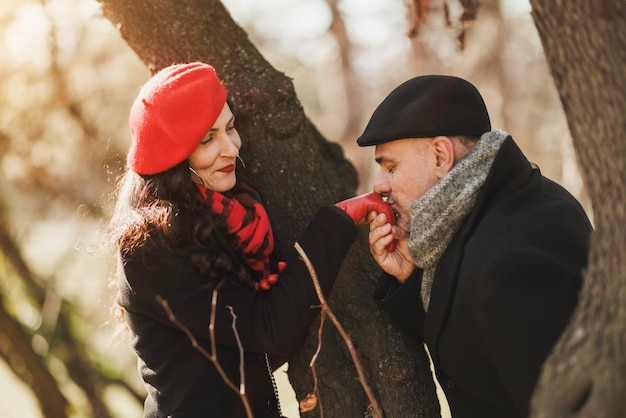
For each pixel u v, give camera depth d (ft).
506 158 8.13
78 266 24.89
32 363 24.00
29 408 34.96
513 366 7.37
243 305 8.38
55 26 23.22
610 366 5.82
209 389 8.47
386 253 8.86
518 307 7.40
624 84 6.07
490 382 7.91
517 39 40.27
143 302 8.50
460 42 10.78
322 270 8.47
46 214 25.48
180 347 8.52
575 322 6.30
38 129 24.56
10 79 24.14
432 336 8.25
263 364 8.83
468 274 7.78
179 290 8.36
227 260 8.42
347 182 10.62
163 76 8.50
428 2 10.92
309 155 9.90
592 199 6.30
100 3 9.97
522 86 40.14
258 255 8.90
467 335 7.85
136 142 8.48
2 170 24.64
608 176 6.12
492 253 7.70
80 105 24.99
